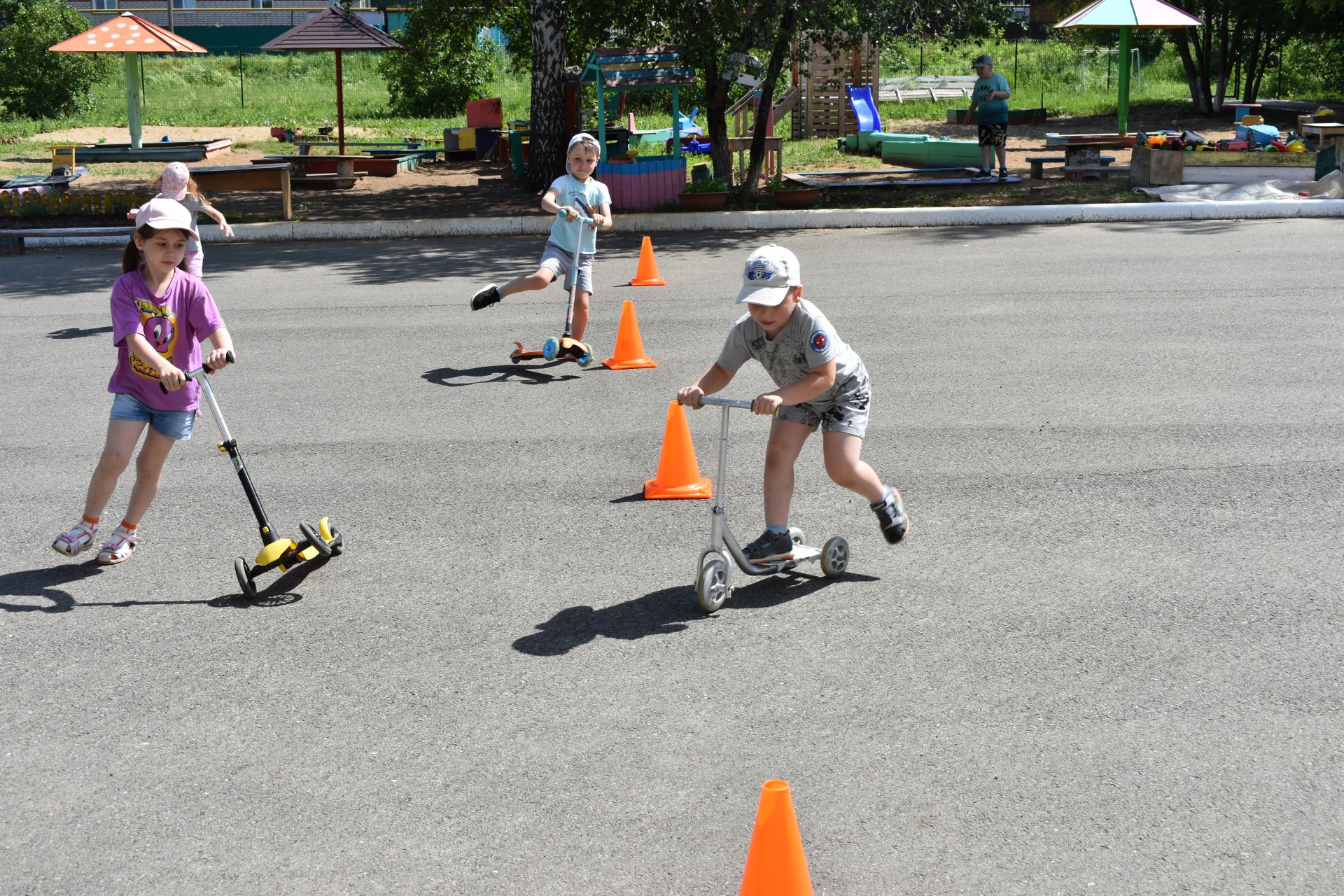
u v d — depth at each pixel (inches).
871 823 137.5
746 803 141.8
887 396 317.1
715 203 674.8
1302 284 441.7
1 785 149.6
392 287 497.0
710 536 217.9
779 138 745.6
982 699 164.2
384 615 196.4
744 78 659.4
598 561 216.7
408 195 783.1
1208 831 134.9
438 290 486.9
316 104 1423.5
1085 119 1084.5
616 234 634.8
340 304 464.1
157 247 204.8
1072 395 312.0
